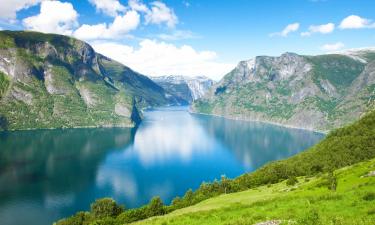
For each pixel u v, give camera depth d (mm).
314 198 54562
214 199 114188
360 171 86250
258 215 49188
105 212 139125
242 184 150625
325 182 80750
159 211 118375
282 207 53094
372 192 50438
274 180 151875
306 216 40781
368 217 39656
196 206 103125
